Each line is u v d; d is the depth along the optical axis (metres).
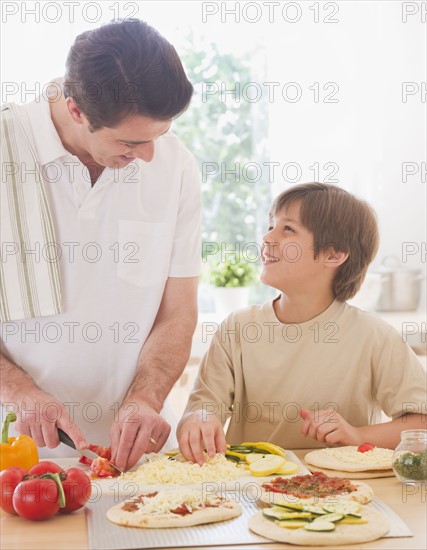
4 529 1.13
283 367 1.70
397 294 3.10
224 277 3.16
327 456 1.44
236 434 1.73
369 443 1.49
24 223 1.50
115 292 1.58
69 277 1.55
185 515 1.13
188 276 1.65
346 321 1.70
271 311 1.72
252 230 3.52
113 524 1.13
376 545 1.05
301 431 1.54
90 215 1.54
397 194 3.38
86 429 1.62
